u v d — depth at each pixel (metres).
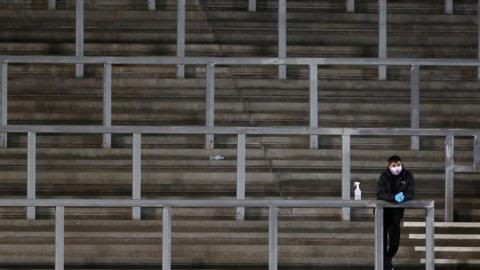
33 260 58.22
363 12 77.44
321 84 69.56
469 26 75.62
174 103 67.69
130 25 75.50
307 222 60.25
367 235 59.31
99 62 64.81
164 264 49.28
